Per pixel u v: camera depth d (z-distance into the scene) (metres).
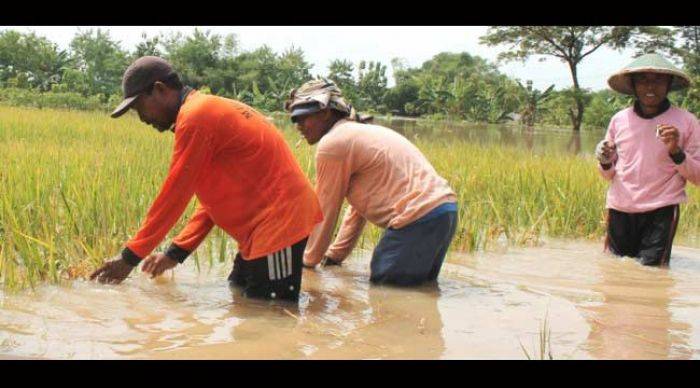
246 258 4.28
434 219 4.68
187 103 4.09
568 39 49.31
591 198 7.70
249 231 4.23
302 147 11.22
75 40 56.94
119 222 5.50
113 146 10.73
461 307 4.30
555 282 5.07
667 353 3.51
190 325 3.75
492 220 7.09
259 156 4.12
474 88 56.03
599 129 51.44
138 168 7.54
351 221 5.25
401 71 72.88
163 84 4.08
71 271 4.56
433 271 4.90
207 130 3.99
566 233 7.15
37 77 54.56
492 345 3.58
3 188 5.38
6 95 33.19
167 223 4.12
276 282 4.21
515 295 4.63
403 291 4.65
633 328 3.94
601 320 4.09
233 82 54.81
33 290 4.18
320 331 3.73
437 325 3.91
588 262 5.91
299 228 4.20
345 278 4.97
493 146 16.28
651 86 6.01
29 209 5.19
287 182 4.19
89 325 3.65
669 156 5.83
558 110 53.28
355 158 4.76
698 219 7.86
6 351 3.22
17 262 4.56
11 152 8.02
